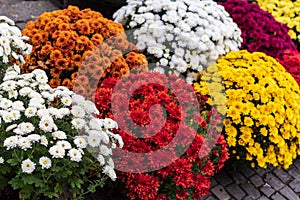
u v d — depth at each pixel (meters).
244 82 1.74
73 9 1.77
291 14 2.48
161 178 1.50
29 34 1.70
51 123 1.28
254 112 1.69
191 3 1.97
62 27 1.69
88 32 1.71
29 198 1.27
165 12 1.94
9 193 1.32
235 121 1.68
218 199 1.72
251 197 1.76
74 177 1.29
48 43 1.68
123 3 2.20
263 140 1.70
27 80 1.38
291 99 1.76
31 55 1.69
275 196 1.78
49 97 1.35
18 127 1.26
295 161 1.96
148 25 1.90
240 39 2.04
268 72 1.79
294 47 2.22
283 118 1.72
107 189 1.58
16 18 2.34
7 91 1.37
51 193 1.25
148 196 1.47
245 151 1.72
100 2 2.22
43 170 1.24
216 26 1.93
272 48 2.12
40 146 1.27
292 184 1.85
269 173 1.87
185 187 1.47
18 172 1.23
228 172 1.83
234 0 2.22
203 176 1.54
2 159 1.24
